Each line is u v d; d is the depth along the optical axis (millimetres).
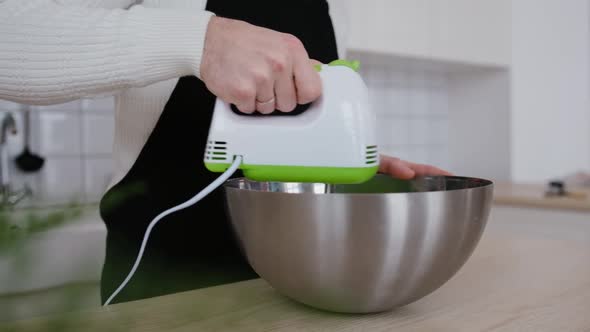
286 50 514
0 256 183
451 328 496
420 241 471
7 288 192
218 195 783
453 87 2627
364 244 464
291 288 518
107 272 770
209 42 527
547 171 2576
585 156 2777
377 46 1872
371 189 757
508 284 646
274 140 551
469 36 2170
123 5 669
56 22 512
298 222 471
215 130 561
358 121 545
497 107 2434
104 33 513
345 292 494
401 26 1937
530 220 1835
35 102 549
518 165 2434
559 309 549
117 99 758
